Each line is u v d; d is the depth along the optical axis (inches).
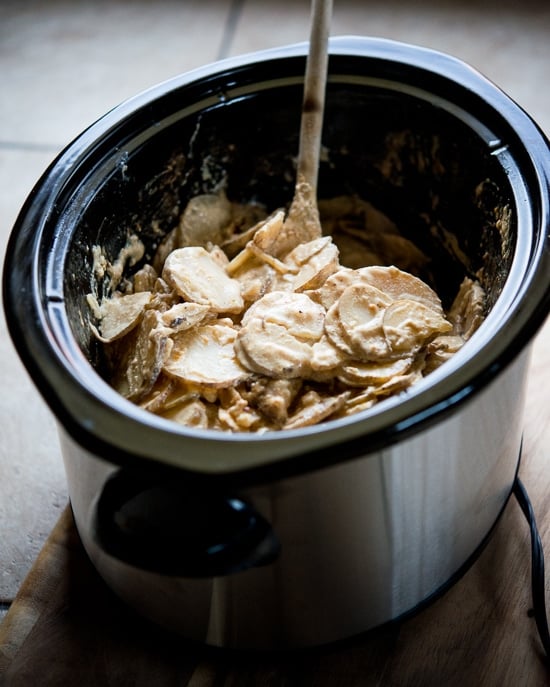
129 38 47.4
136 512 23.0
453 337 27.9
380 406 22.0
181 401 27.1
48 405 22.5
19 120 43.8
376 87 29.7
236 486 21.4
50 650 26.8
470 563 27.6
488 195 28.2
